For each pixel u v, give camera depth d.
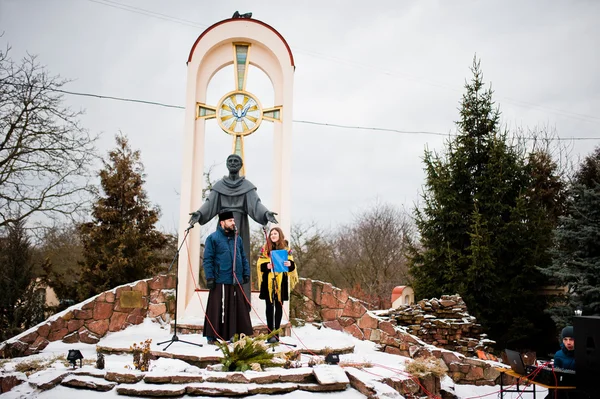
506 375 8.93
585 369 5.12
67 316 9.70
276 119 10.89
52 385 5.54
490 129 16.58
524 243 15.16
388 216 33.59
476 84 16.83
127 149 22.48
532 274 14.96
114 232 20.88
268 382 5.64
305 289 11.06
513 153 16.20
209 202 9.80
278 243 8.05
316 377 5.78
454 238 16.08
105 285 19.16
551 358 13.76
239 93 10.91
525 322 14.54
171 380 5.54
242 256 7.80
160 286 10.64
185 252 10.30
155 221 21.91
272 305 7.84
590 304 11.32
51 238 19.06
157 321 10.40
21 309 14.55
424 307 11.83
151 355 6.98
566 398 5.61
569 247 12.39
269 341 7.71
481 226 15.45
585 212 12.06
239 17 11.06
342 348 8.38
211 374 5.65
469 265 15.20
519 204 15.20
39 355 8.25
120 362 6.82
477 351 10.84
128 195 21.44
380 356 8.71
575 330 5.24
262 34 11.02
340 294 10.87
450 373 9.11
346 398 5.52
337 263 31.72
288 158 10.72
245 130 10.80
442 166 16.41
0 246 15.27
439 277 15.82
